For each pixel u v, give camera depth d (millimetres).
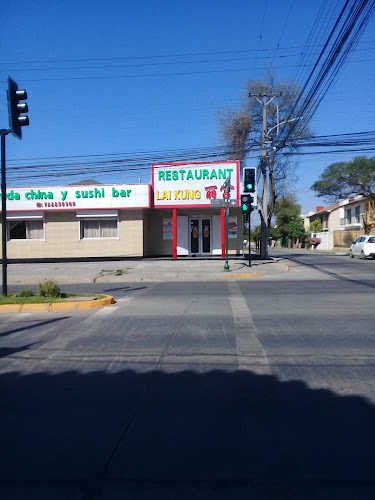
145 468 3592
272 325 8523
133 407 4816
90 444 4016
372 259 29406
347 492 3238
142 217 24984
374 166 40219
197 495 3219
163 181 24484
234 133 35594
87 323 9133
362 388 5234
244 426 4309
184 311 10195
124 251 25031
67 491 3309
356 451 3809
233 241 26172
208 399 4984
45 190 24922
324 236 56750
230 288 14812
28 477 3504
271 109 35125
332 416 4496
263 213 27281
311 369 5918
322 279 17625
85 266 22859
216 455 3773
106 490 3309
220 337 7637
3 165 11914
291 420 4422
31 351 7086
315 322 8750
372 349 6793
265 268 21766
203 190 24312
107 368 6156
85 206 24750
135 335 7930
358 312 9742
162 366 6172
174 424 4383
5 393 5320
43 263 25016
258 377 5648
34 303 10977
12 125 11031
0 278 20062
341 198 43219
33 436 4199
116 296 13328
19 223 25750
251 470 3531
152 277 19047
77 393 5266
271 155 27922
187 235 26203
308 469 3541
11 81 10945
